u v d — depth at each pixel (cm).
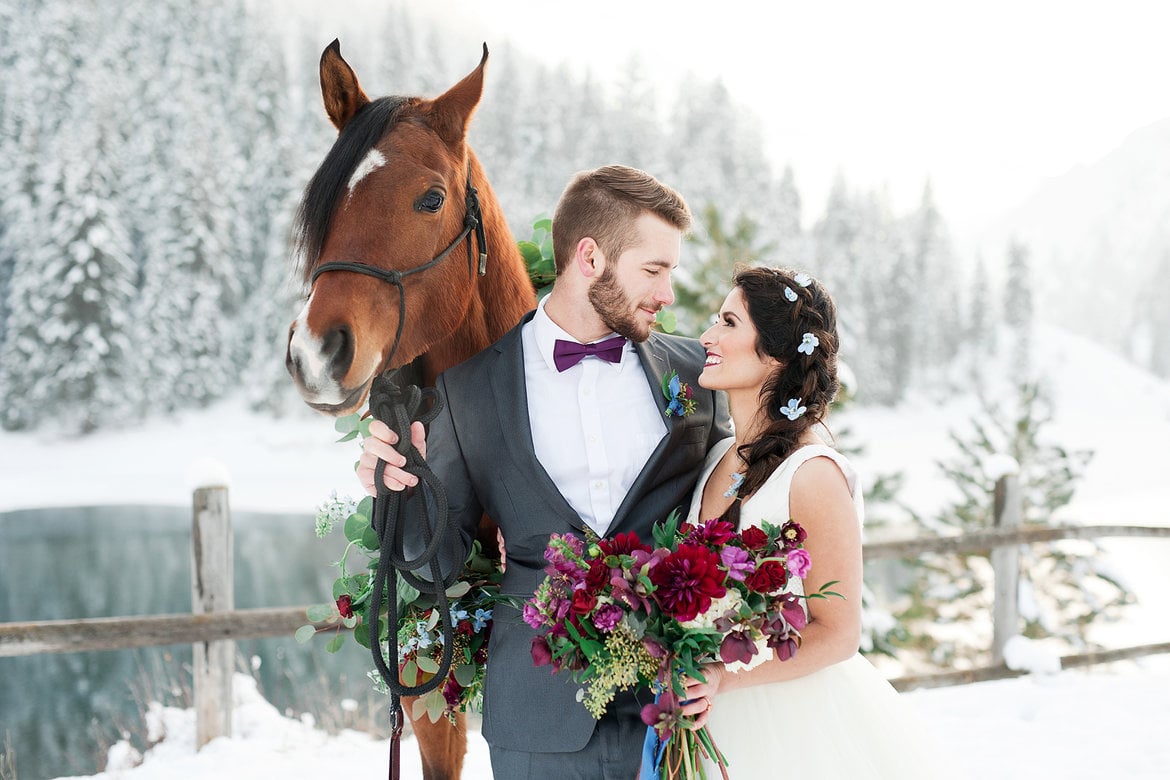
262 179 5134
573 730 170
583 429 180
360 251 170
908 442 5022
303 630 199
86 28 5419
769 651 179
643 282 176
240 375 4709
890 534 839
